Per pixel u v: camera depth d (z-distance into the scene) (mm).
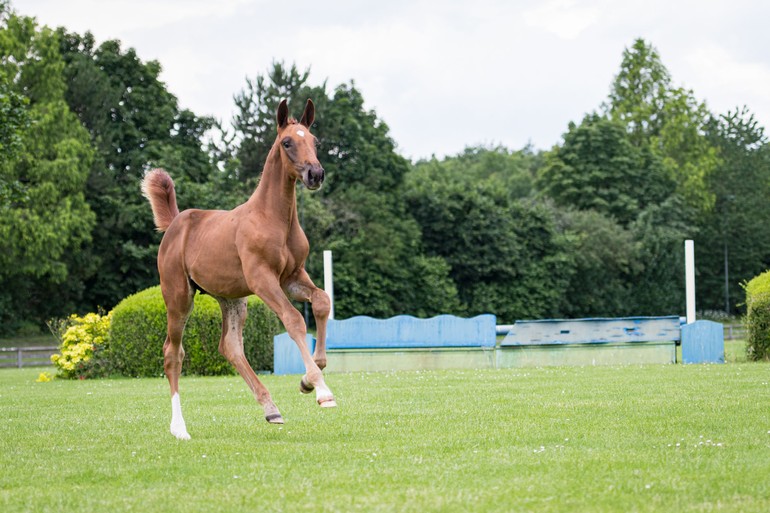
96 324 20109
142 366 19188
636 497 5297
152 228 47188
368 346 19250
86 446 7875
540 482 5762
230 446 7645
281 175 8234
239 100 56656
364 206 53781
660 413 9266
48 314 47688
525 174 100875
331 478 6062
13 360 32156
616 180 68688
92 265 45656
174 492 5750
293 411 10578
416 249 57500
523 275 60344
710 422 8469
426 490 5594
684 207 68062
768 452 6789
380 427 8789
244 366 8711
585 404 10320
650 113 77500
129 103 50375
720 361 19328
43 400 13023
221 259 8383
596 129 68750
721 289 71875
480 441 7633
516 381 14250
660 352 19406
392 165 58531
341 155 56844
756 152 76000
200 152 52031
